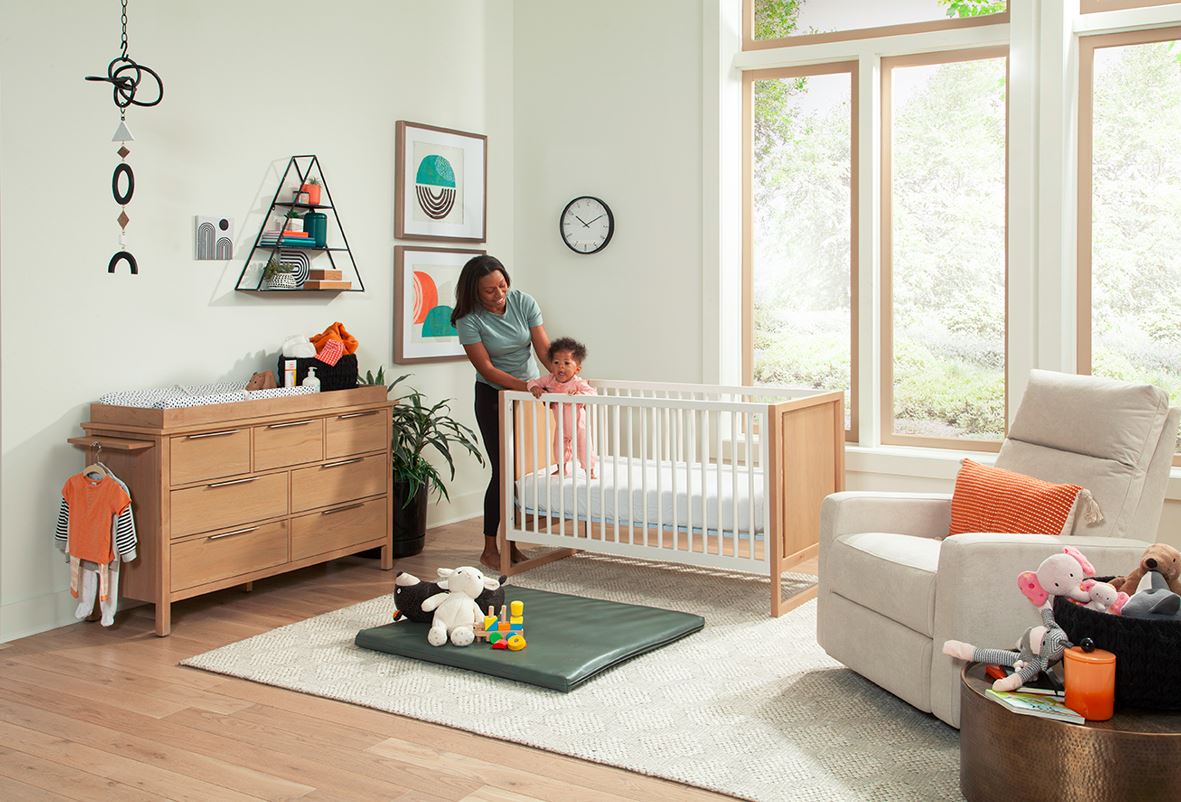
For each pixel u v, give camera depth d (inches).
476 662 124.4
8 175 135.3
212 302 161.6
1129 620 85.9
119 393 148.0
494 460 176.2
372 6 186.7
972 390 186.2
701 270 201.0
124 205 141.2
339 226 180.7
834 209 195.9
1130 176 170.9
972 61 182.9
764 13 199.3
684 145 201.2
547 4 214.4
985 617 101.7
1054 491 113.4
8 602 138.6
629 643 130.0
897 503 126.6
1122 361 173.3
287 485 155.0
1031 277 172.9
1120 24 166.9
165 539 137.7
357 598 157.1
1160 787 81.7
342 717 112.0
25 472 139.3
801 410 153.3
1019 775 85.7
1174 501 163.2
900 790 94.3
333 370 167.5
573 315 215.8
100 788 95.0
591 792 94.7
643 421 155.6
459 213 206.5
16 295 136.9
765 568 147.4
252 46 165.5
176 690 119.6
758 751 102.6
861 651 116.8
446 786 95.7
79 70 142.4
